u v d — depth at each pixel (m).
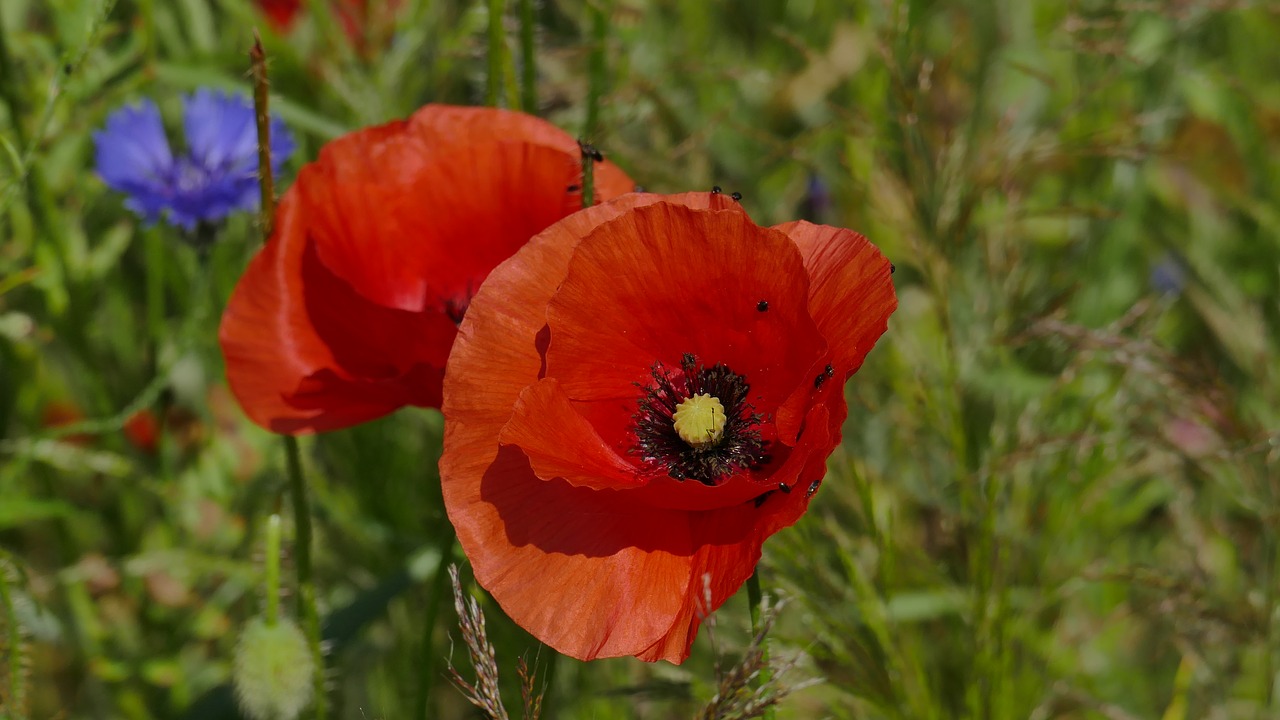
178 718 0.67
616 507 0.58
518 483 0.58
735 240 0.57
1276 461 0.69
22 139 0.73
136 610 0.77
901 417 0.73
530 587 0.57
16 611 0.64
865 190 0.71
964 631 0.70
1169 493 0.74
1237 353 0.76
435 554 0.68
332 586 0.76
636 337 0.59
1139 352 0.67
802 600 0.65
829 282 0.58
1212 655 0.71
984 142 0.74
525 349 0.58
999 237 0.73
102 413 0.76
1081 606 0.74
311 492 0.75
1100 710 0.68
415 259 0.62
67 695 0.76
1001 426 0.71
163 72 0.73
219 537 0.77
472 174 0.62
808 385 0.57
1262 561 0.71
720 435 0.59
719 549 0.57
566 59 0.77
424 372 0.60
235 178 0.71
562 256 0.58
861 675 0.65
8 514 0.71
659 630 0.57
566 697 0.70
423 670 0.62
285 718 0.62
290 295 0.62
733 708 0.55
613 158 0.75
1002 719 0.67
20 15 0.76
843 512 0.72
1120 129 0.75
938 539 0.75
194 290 0.77
